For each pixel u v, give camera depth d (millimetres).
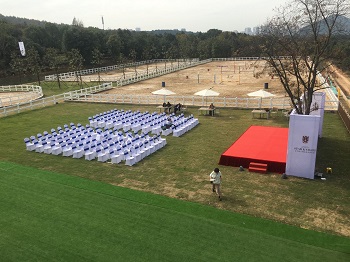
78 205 14078
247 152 19203
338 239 11383
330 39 19328
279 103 35156
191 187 15852
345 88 60062
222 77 64812
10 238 11797
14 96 45938
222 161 18703
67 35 97062
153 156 20484
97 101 40062
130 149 19703
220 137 24016
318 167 17828
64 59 81312
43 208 13859
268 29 21969
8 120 31359
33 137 23500
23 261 10547
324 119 28156
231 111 32719
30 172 18141
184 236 11648
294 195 14781
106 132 24781
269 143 21031
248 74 68312
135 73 74125
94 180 16906
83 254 10805
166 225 12375
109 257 10617
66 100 41312
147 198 14672
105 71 83500
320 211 13312
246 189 15516
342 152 19969
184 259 10406
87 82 62875
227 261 10266
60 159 20406
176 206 13875
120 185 16234
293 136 16375
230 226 12219
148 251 10852
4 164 19500
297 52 21141
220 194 14359
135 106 37281
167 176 17281
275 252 10680
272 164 17531
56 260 10570
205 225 12320
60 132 24922
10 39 79250
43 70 84188
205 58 118250
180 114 31547
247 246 11016
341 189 15250
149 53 113938
